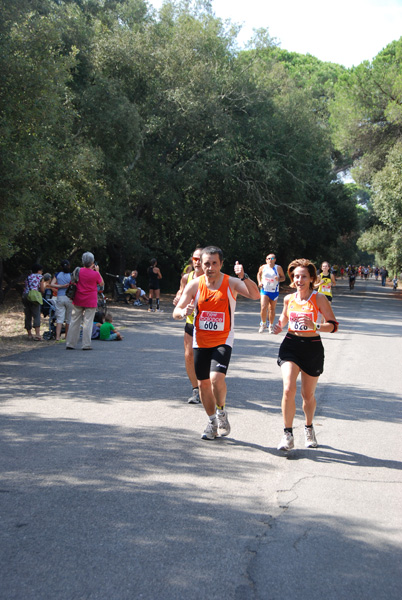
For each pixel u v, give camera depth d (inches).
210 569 132.0
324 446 228.1
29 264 1033.5
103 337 524.1
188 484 183.2
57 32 603.8
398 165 1299.2
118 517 157.5
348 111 1513.3
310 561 136.9
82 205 824.9
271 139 1294.3
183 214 1189.7
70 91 836.0
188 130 1107.3
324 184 1636.3
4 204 547.5
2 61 538.3
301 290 218.1
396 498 176.4
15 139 574.9
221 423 233.8
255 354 454.3
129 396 303.9
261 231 1531.7
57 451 212.5
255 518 159.3
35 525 152.1
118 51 975.6
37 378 349.4
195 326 231.9
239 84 1205.7
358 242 2417.6
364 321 785.6
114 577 128.0
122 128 880.3
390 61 1587.1
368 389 336.5
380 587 126.8
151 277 832.3
